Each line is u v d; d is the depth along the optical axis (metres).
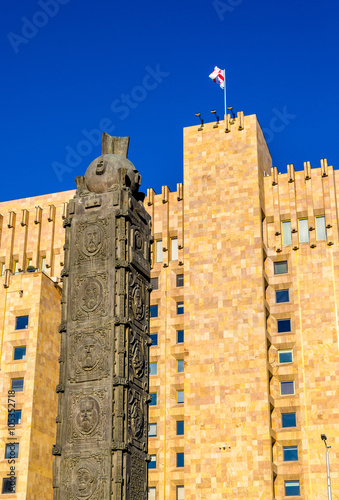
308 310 80.12
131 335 55.69
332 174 84.25
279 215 84.31
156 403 81.75
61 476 52.34
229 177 84.94
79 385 54.22
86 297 56.31
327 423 75.62
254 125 86.25
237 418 76.12
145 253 59.84
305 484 74.12
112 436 52.28
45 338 83.00
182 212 87.69
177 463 79.06
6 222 93.69
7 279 85.19
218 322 80.00
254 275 80.56
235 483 74.00
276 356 79.69
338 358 77.44
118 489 50.94
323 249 81.88
